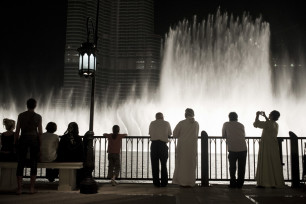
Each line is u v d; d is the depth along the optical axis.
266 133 8.34
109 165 8.80
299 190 7.91
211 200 6.61
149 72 138.75
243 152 8.23
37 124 7.36
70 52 124.75
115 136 8.91
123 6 139.75
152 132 8.53
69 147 7.97
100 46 136.00
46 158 7.80
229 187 8.32
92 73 8.16
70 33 127.38
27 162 7.62
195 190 7.89
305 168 8.03
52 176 9.08
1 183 7.91
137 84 137.88
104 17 137.88
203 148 8.61
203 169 8.58
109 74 137.62
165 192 7.60
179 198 6.82
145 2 142.75
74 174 8.07
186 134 8.51
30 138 7.24
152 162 8.47
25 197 6.91
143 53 138.62
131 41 140.88
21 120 7.28
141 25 141.00
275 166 8.20
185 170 8.35
